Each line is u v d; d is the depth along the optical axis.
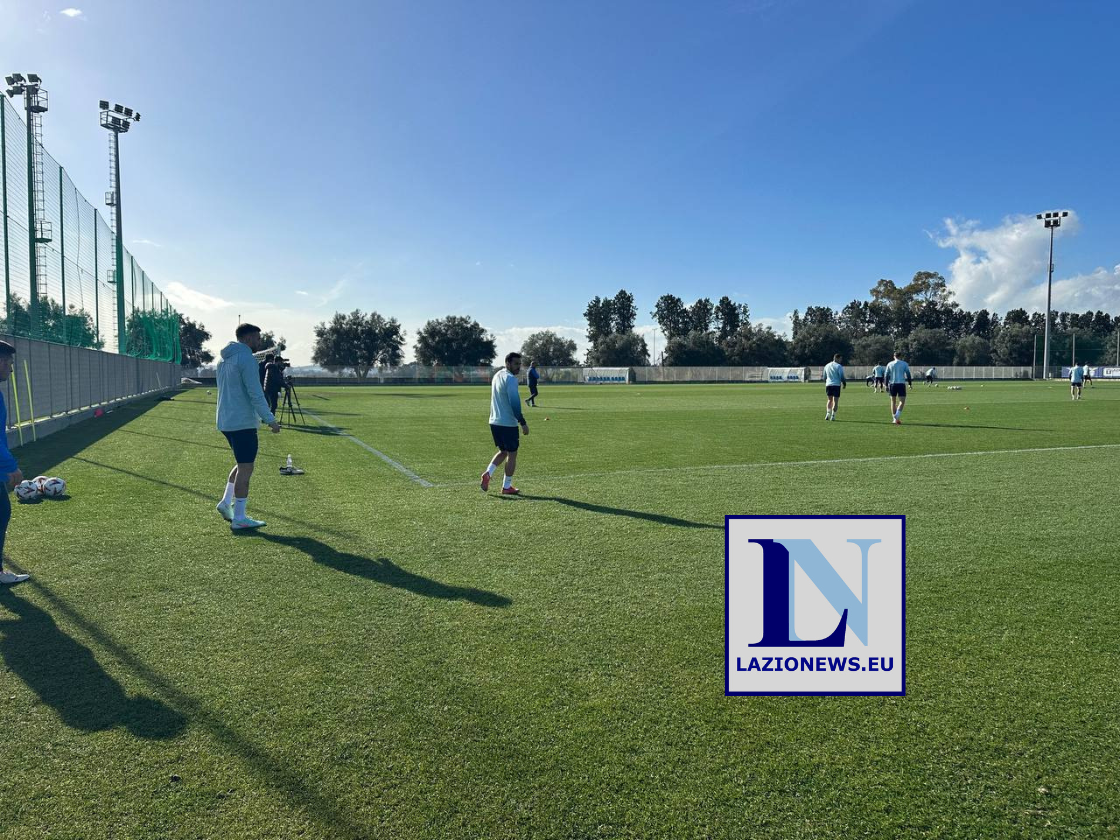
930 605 4.50
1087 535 6.25
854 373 80.75
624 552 5.76
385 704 3.22
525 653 3.78
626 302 118.12
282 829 2.38
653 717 3.12
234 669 3.58
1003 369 80.06
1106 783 2.65
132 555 5.64
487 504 7.73
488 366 92.06
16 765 2.74
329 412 23.56
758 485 8.93
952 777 2.69
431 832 2.37
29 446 13.12
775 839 2.35
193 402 27.75
